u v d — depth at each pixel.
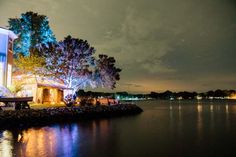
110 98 67.12
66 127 31.58
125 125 35.91
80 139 23.42
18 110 31.80
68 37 49.94
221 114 62.72
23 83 45.38
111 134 27.14
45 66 47.88
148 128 33.09
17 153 17.44
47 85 46.62
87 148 19.66
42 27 59.72
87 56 51.22
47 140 22.42
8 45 39.78
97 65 57.81
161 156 17.83
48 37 60.50
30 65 45.62
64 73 49.62
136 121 42.31
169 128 33.34
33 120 31.94
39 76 47.66
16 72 46.47
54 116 35.09
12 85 41.56
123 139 24.23
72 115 38.38
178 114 62.34
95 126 33.69
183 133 28.78
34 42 58.47
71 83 50.94
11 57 41.59
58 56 48.78
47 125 32.78
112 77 58.38
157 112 71.38
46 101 49.94
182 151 19.30
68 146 20.14
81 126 33.25
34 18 59.09
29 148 19.02
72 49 49.41
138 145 21.42
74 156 17.17
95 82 57.19
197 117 53.06
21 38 58.06
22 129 28.81
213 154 18.42
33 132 26.86
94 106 47.84
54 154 17.47
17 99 33.41
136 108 64.06
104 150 19.16
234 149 20.05
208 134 28.19
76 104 50.19
